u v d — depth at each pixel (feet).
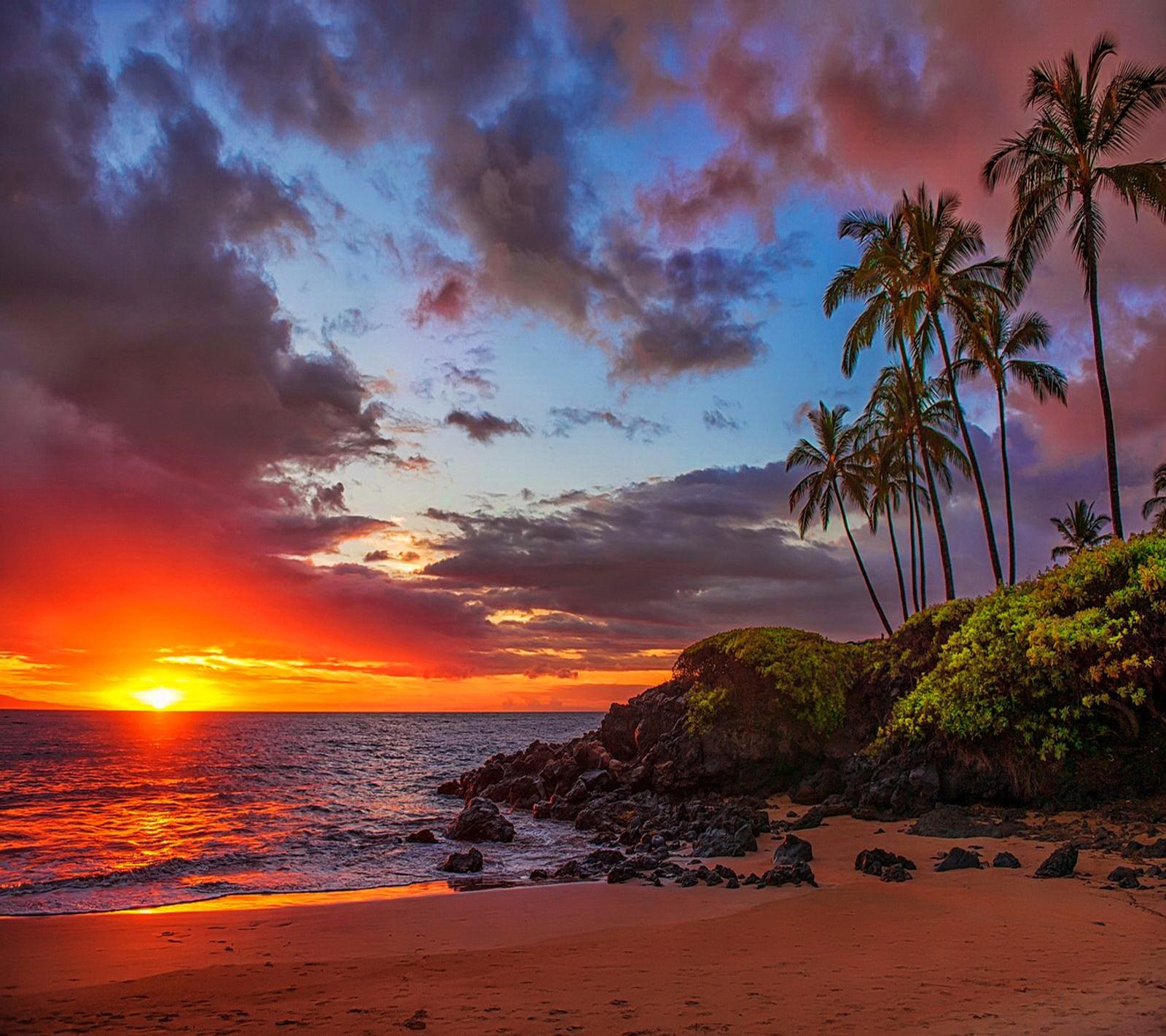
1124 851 46.42
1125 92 83.97
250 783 133.80
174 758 191.93
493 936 35.99
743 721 87.61
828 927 33.45
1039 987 23.79
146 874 59.36
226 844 73.15
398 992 26.58
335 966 30.94
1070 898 36.76
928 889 40.09
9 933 38.47
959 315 104.78
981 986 24.26
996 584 96.89
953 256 103.35
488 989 26.40
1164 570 56.54
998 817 60.59
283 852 69.05
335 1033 21.93
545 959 30.86
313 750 236.02
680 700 98.68
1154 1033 18.92
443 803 110.63
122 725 503.20
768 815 73.87
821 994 24.16
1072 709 61.00
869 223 110.11
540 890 47.44
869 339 108.17
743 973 27.20
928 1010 21.95
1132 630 57.00
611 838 75.15
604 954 31.27
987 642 68.59
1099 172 86.28
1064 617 62.90
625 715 107.14
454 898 45.60
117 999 26.50
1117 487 83.76
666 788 87.92
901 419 127.03
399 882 56.18
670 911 39.73
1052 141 89.51
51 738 298.35
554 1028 21.70
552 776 104.17
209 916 42.34
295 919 41.14
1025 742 63.10
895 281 106.22
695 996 24.54
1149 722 58.59
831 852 54.44
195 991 27.40
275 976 29.53
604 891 46.29
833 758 83.87
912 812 66.23
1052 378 108.68
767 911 37.09
